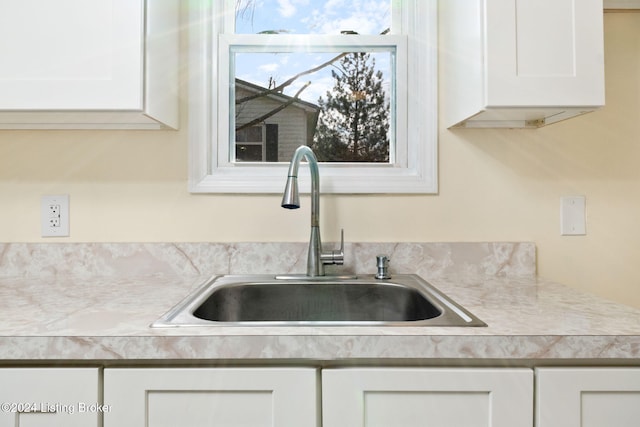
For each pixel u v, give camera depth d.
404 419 0.73
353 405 0.72
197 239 1.32
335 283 1.21
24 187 1.31
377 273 1.26
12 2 1.03
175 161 1.32
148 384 0.72
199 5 1.33
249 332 0.73
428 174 1.32
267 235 1.33
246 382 0.72
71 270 1.30
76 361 0.74
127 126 1.27
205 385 0.72
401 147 1.36
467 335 0.72
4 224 1.31
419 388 0.72
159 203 1.32
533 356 0.72
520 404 0.72
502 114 1.15
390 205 1.33
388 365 0.74
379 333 0.73
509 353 0.72
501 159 1.33
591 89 1.02
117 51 1.03
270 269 1.30
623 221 1.33
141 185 1.32
